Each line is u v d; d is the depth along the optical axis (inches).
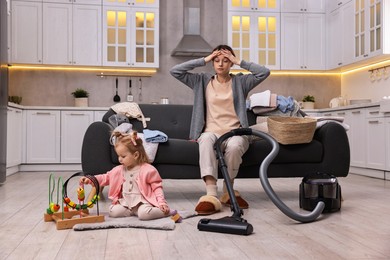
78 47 236.7
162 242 74.1
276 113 143.4
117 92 252.8
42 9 233.8
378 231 83.5
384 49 200.2
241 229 79.7
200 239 76.5
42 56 233.8
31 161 225.5
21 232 82.0
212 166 107.3
